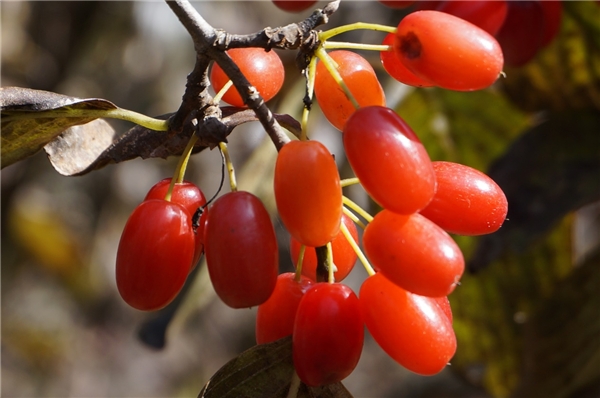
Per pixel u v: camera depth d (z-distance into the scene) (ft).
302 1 0.71
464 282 1.01
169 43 1.59
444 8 0.76
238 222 0.55
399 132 0.54
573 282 0.89
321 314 0.56
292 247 0.63
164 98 1.62
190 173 1.77
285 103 0.95
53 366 2.08
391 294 0.57
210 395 0.61
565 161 0.88
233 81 0.56
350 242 0.59
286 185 0.54
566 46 0.92
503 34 0.78
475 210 0.58
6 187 1.77
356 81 0.60
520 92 0.97
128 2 1.55
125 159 0.65
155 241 0.57
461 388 2.02
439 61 0.56
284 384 0.61
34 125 0.63
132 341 2.21
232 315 2.28
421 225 0.55
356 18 1.32
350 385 2.31
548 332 0.90
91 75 1.57
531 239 0.84
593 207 1.46
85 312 2.12
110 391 2.11
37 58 1.59
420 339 0.56
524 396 0.91
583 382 0.88
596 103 0.93
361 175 0.54
